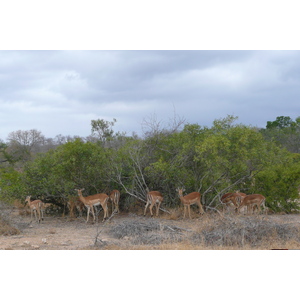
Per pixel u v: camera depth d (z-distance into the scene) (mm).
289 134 45312
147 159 19016
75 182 18031
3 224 14062
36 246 10875
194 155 17406
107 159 18109
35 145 58000
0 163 45625
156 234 12391
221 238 10844
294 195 18531
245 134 16406
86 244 11570
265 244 10438
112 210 18578
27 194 18453
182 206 18375
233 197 17172
